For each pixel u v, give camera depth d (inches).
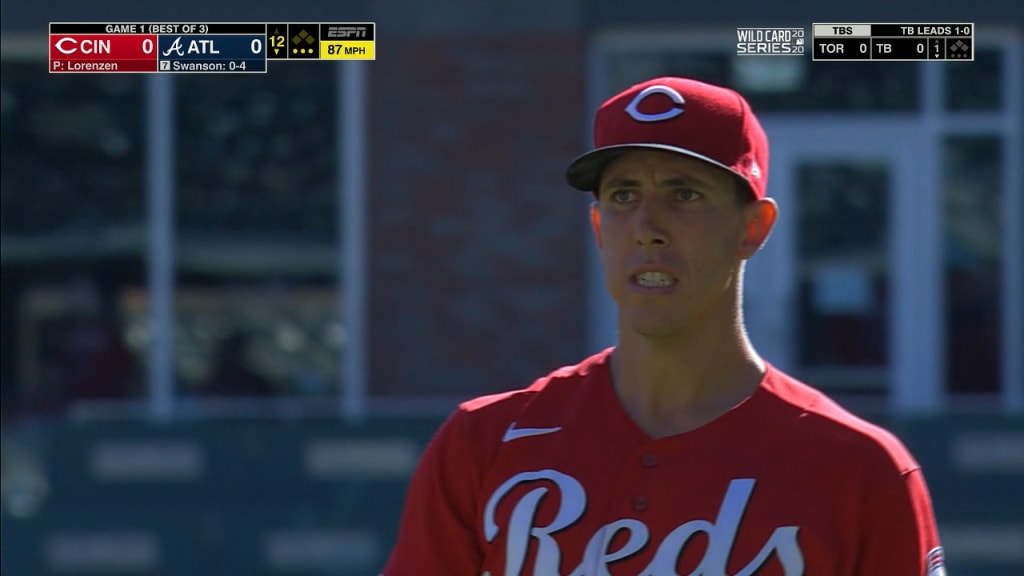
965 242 1425.9
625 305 365.4
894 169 1429.6
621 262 364.2
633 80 1409.9
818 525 346.0
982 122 1414.9
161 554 1046.4
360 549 1046.4
